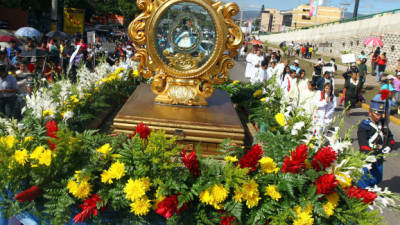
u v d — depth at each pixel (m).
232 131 3.16
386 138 4.75
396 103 13.00
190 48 3.71
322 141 2.89
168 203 2.38
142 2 3.63
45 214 2.62
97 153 2.59
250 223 2.50
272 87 4.71
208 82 3.85
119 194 2.49
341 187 2.58
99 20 40.94
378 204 2.73
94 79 4.84
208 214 2.53
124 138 2.90
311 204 2.46
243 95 5.39
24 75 9.62
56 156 2.52
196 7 3.65
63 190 2.50
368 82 18.47
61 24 27.28
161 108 3.62
